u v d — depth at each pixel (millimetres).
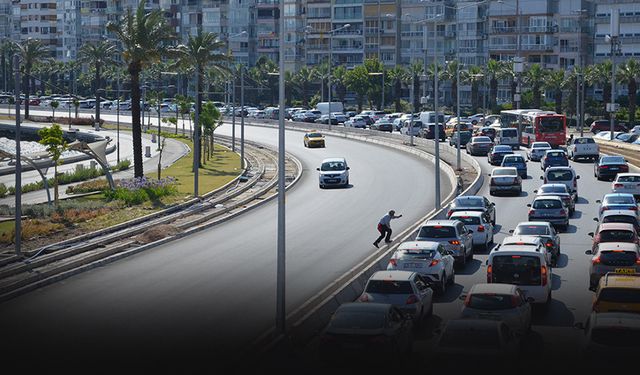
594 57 195125
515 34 198375
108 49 185625
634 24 190500
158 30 87500
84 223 64500
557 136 108688
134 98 87500
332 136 148375
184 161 116688
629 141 121938
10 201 81938
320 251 52688
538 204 58656
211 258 51219
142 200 75688
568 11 194500
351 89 191750
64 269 48031
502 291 31203
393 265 40188
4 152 74312
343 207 71938
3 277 45875
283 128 33500
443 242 45906
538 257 36312
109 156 132375
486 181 84688
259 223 64938
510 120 120562
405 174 93812
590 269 40844
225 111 191750
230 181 90812
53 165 119500
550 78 166625
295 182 90125
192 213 69812
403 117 152875
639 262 39625
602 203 59969
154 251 54375
